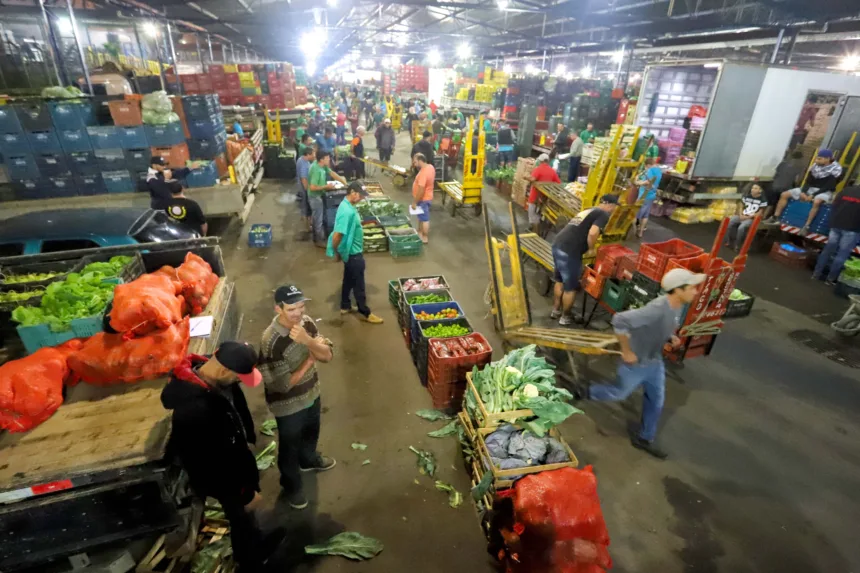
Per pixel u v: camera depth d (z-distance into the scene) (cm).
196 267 486
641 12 1769
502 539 315
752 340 631
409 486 384
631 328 376
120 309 352
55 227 518
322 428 445
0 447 291
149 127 845
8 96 880
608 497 381
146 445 291
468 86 2223
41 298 390
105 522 286
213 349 442
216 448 265
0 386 301
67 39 1247
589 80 1848
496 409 372
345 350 571
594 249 727
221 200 937
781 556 337
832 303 747
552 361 556
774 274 862
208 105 948
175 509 294
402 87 3462
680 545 342
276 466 399
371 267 823
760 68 1034
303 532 341
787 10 1118
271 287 734
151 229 557
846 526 363
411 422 456
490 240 514
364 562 321
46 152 810
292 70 2028
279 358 300
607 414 479
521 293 529
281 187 1422
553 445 350
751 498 385
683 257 533
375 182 1234
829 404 507
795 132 1238
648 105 1317
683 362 574
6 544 274
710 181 1142
